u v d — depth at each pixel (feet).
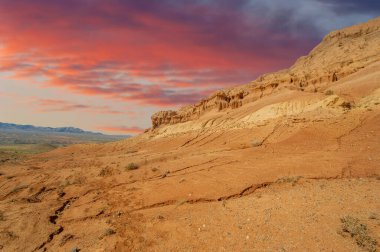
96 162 130.62
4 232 49.62
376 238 28.48
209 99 251.19
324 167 57.21
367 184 45.09
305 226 33.24
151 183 67.77
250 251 30.48
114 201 59.98
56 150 284.20
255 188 53.26
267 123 120.26
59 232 48.98
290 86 201.26
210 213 43.57
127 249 36.94
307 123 98.68
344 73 195.72
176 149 140.67
